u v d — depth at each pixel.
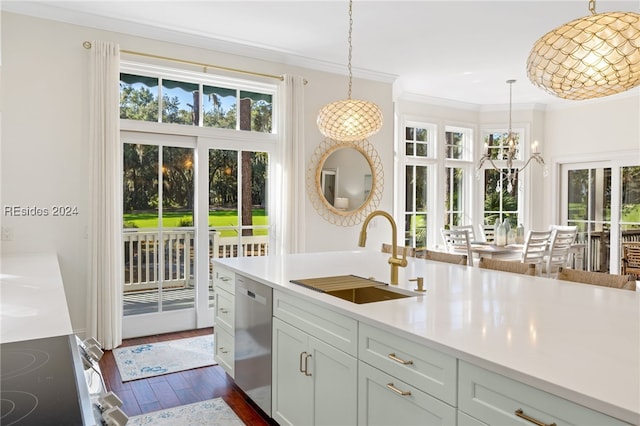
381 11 3.65
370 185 5.34
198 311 4.35
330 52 4.67
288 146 4.63
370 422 1.68
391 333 1.55
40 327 1.33
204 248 4.38
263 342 2.48
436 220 6.74
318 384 1.99
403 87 6.03
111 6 3.56
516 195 7.11
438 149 6.74
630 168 6.11
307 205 4.91
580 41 1.64
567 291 2.12
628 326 1.53
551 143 7.01
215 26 3.98
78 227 3.70
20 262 2.91
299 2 3.50
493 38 4.25
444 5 3.54
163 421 2.55
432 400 1.40
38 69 3.56
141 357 3.55
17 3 3.45
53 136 3.61
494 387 1.20
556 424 1.05
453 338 1.39
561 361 1.19
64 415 0.82
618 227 6.24
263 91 4.73
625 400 0.95
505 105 7.06
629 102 6.09
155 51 4.05
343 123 2.84
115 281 3.73
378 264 3.05
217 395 2.91
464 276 2.56
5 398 0.89
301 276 2.55
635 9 3.58
